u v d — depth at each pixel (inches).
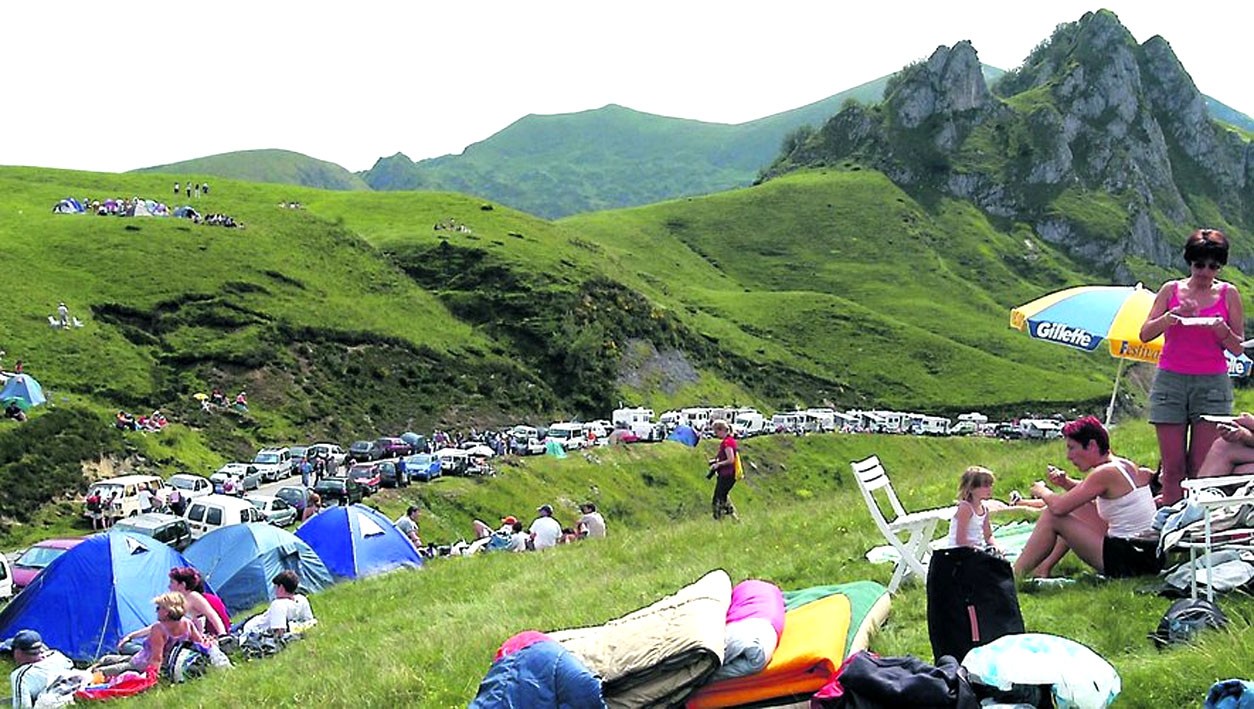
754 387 5231.3
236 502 1706.4
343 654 511.2
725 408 4512.8
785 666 288.5
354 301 4087.1
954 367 5999.0
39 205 4840.1
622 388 4402.1
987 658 268.2
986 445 4431.6
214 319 3484.3
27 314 3034.0
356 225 5669.3
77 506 2084.2
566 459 3009.4
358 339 3735.2
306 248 4367.6
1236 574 348.2
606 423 3737.7
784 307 6525.6
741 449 3671.3
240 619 804.0
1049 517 402.0
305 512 1926.7
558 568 691.4
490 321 4473.4
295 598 642.8
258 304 3673.7
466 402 3754.9
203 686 488.7
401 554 1024.9
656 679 288.8
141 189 5959.6
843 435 4119.1
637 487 3083.2
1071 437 402.6
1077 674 260.4
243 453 2810.0
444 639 477.7
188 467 2472.9
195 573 596.4
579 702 273.0
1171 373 428.5
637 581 558.9
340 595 806.5
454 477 2568.9
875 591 392.8
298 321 3646.7
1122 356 582.6
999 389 5718.5
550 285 4741.6
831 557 511.2
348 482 2228.1
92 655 780.0
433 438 3144.7
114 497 1974.7
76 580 810.8
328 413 3292.3
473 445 2930.6
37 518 1991.9
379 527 1030.4
